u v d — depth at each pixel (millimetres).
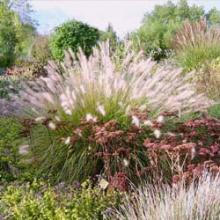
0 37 33562
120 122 6473
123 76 6957
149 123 6062
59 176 6348
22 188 5684
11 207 5152
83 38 22234
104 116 6594
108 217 5082
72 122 6648
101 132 5961
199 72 11875
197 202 4727
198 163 5816
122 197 5508
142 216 4750
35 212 5090
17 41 35094
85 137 6438
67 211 5059
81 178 6324
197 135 6516
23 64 22516
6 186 5875
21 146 6605
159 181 5707
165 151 6078
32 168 6516
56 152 6500
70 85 7227
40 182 5820
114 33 25969
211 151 6164
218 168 5480
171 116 6824
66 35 22156
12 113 8664
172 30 28266
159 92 6969
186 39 16047
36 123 6609
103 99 6734
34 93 7102
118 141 6340
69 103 6621
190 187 5039
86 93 6742
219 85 10633
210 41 14328
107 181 6004
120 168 6191
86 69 7043
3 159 6566
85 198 5363
